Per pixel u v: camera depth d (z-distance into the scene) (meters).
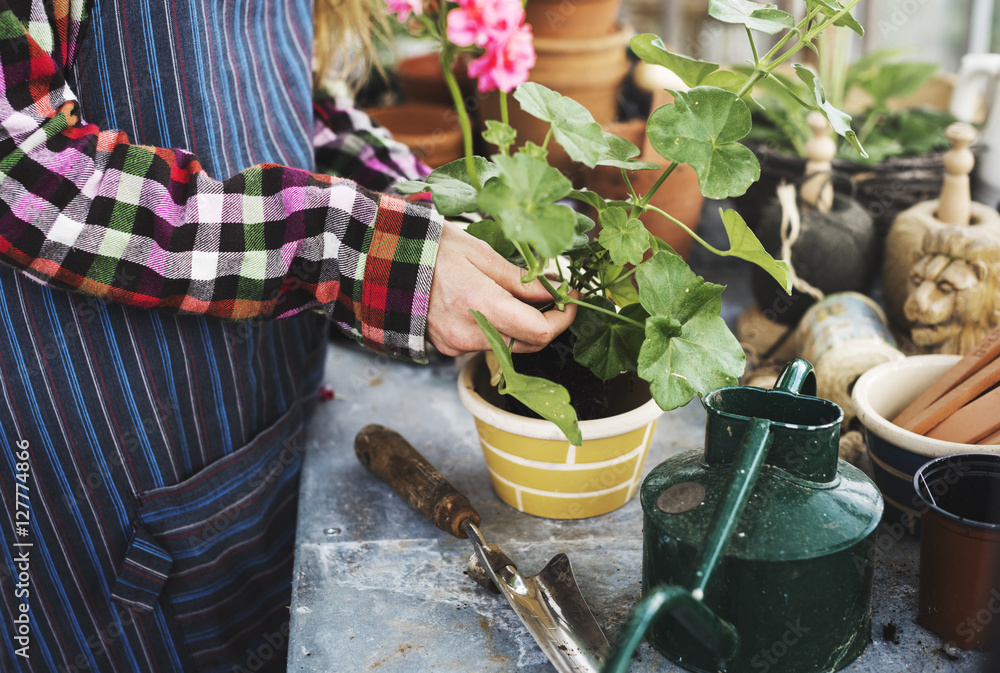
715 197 0.67
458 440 1.05
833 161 1.19
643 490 0.69
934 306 1.00
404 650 0.70
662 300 0.68
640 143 1.22
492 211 0.57
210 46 0.79
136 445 0.82
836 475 0.66
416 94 1.57
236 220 0.72
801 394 0.68
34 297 0.73
